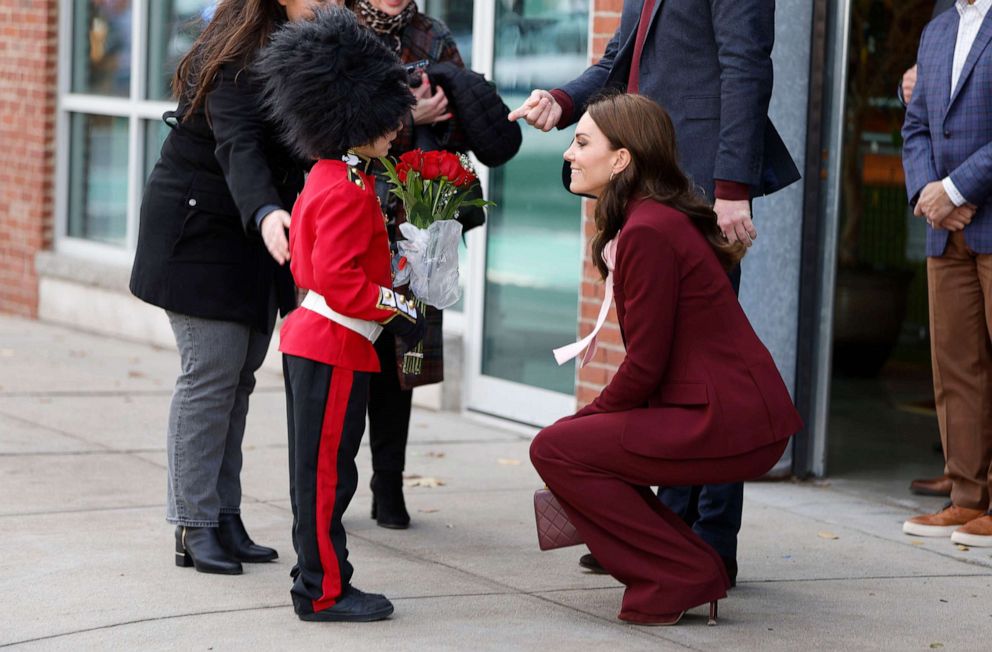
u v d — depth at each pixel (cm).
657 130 416
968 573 496
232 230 461
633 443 409
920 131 549
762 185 462
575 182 427
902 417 802
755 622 430
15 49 1112
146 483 602
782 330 632
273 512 557
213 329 462
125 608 428
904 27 966
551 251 744
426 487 616
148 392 816
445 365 792
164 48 1011
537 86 750
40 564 475
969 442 545
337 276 395
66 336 1030
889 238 1028
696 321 410
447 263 426
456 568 487
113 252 1051
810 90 623
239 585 455
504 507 580
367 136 399
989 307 531
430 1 820
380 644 398
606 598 452
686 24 457
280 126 450
